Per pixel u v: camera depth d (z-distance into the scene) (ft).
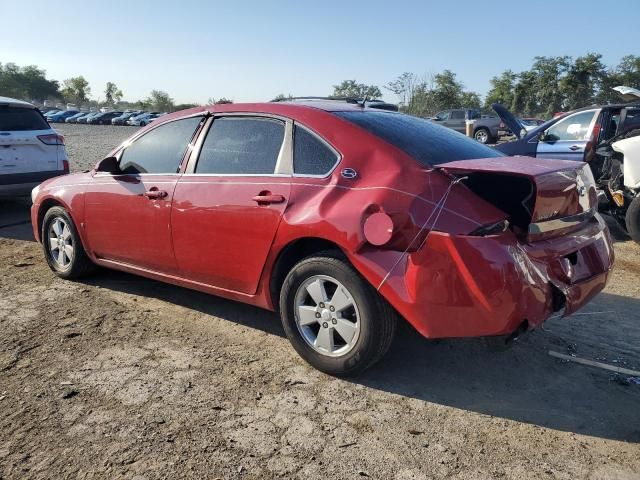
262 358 12.42
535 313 10.00
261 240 11.98
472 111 95.55
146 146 14.99
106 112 218.38
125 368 11.84
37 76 373.81
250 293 12.72
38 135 26.27
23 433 9.52
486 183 10.53
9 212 28.84
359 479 8.55
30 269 18.65
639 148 23.38
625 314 15.44
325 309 11.31
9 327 13.79
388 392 11.10
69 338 13.26
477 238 9.75
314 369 11.89
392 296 10.19
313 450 9.23
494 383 11.55
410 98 138.31
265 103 13.16
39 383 11.16
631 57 181.98
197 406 10.44
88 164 47.78
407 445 9.41
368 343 10.75
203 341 13.26
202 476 8.54
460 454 9.21
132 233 14.80
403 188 10.39
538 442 9.57
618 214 25.07
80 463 8.79
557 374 11.96
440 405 10.68
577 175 11.28
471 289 9.70
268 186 12.04
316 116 12.14
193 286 14.01
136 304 15.56
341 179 11.14
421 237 10.00
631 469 8.89
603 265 11.64
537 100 188.55
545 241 10.61
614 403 10.85
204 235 13.05
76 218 16.34
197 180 13.39
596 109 29.94
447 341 13.39
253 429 9.75
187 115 14.34
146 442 9.33
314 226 11.00
